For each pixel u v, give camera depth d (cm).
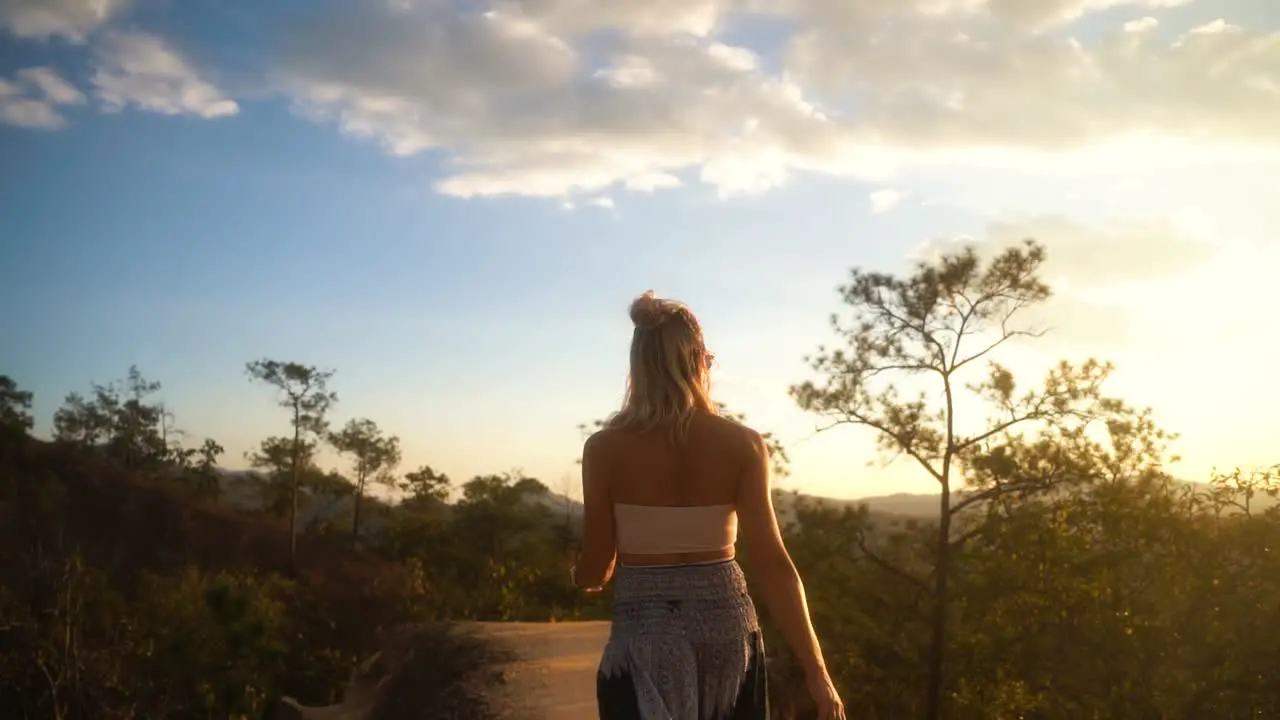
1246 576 1532
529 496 7156
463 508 7031
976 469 1725
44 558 2333
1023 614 1655
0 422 7781
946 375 1806
